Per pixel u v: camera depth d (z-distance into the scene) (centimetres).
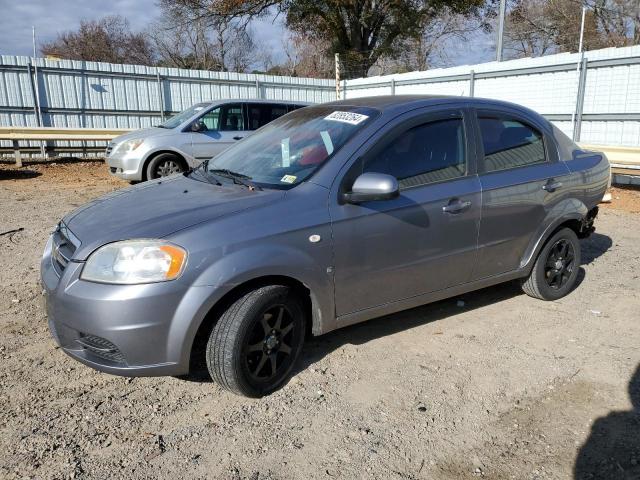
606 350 382
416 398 321
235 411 306
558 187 440
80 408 307
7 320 417
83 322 280
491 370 354
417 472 259
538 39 2442
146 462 264
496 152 412
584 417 304
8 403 309
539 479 256
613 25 2267
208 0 2445
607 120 1114
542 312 449
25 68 1421
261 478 254
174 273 280
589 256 615
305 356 370
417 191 361
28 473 254
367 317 357
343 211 329
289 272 308
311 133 377
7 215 770
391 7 2480
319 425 294
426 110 379
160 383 335
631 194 1015
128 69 1557
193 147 1014
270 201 318
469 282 404
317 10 2445
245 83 1734
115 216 318
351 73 2606
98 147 1548
